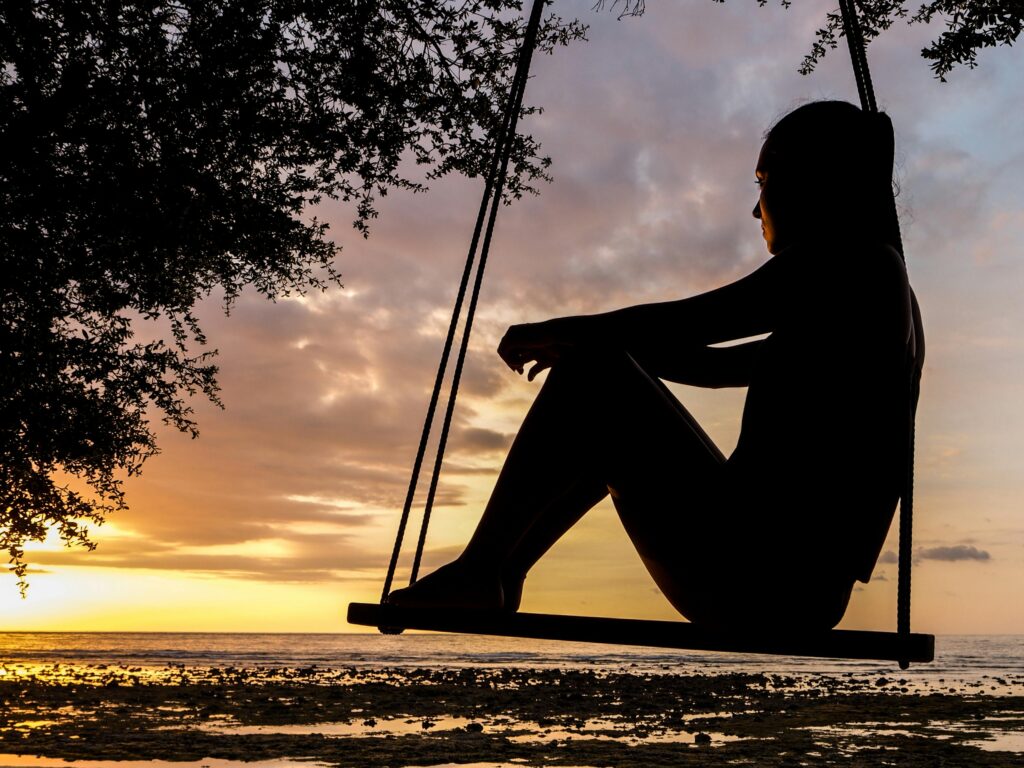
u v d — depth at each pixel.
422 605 2.25
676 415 2.15
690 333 2.12
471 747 14.46
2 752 12.62
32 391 10.98
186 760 12.24
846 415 2.02
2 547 12.38
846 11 2.58
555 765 12.60
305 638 128.50
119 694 24.73
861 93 2.54
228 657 58.69
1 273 9.37
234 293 11.45
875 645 1.79
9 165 8.59
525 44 3.07
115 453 12.16
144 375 11.95
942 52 6.34
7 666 41.88
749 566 2.03
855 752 14.78
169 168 9.09
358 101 9.70
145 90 8.80
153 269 10.09
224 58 8.89
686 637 1.90
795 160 2.25
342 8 9.26
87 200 8.92
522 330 2.28
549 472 2.20
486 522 2.24
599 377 2.16
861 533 2.00
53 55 8.83
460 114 10.14
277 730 16.64
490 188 3.05
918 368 2.25
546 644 104.12
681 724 19.53
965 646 130.12
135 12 8.89
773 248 2.32
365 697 25.34
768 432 2.06
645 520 2.13
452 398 2.88
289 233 10.29
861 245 2.12
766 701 26.92
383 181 10.45
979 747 15.66
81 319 11.38
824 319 2.06
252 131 9.29
